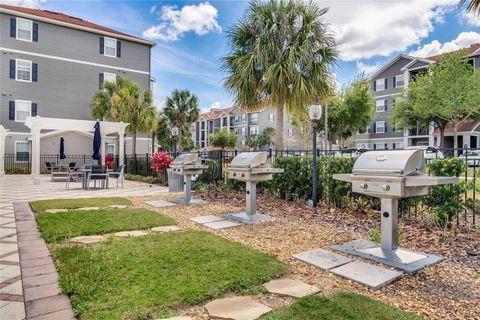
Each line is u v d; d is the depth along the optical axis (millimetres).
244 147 40281
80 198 7387
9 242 3646
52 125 12773
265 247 3562
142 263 2857
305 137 22281
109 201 6824
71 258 2969
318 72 7586
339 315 1979
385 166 3000
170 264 2840
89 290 2273
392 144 29750
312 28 7688
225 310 2080
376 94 31125
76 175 12484
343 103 19547
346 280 2645
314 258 3133
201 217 5230
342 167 5641
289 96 7797
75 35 20578
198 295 2248
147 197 7738
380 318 1949
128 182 12844
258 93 8164
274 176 7070
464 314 2092
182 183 8656
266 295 2328
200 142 52906
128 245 3424
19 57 18672
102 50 21609
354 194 5492
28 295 2271
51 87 19734
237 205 6438
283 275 2713
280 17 7695
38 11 20750
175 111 24734
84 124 13695
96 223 4492
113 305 2088
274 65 7422
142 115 16797
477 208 4699
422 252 3328
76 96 20609
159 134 25531
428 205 4504
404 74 27938
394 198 3133
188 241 3602
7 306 2109
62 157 16828
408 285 2566
